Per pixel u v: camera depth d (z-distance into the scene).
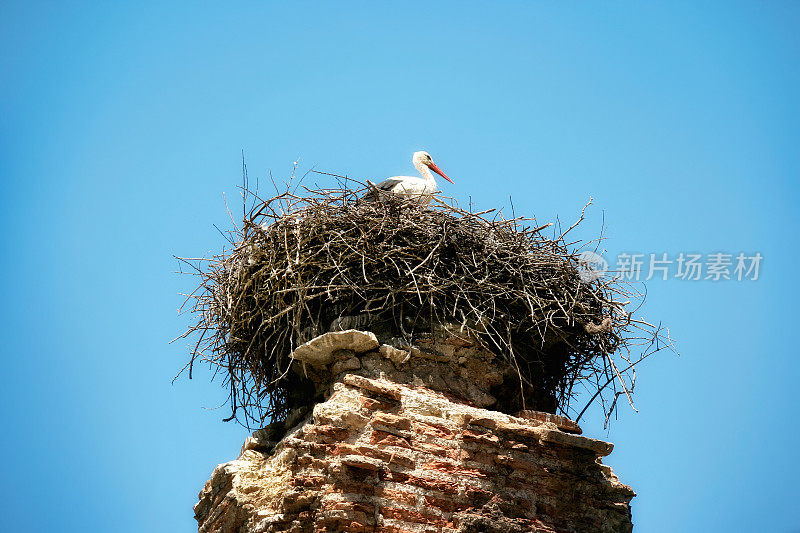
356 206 16.75
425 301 16.31
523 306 16.83
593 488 16.20
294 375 17.59
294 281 16.20
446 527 14.94
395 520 14.72
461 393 16.48
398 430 15.48
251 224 16.66
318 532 14.43
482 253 16.66
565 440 16.14
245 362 17.55
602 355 17.30
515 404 17.17
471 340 16.58
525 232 17.27
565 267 17.06
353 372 16.12
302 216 16.61
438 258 16.34
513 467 15.78
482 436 15.76
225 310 17.00
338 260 16.12
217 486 16.38
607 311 17.28
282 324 16.73
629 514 16.25
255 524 15.01
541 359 17.70
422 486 15.11
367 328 16.42
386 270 16.34
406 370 16.33
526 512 15.56
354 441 15.23
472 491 15.34
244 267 16.55
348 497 14.63
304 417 16.88
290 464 15.36
